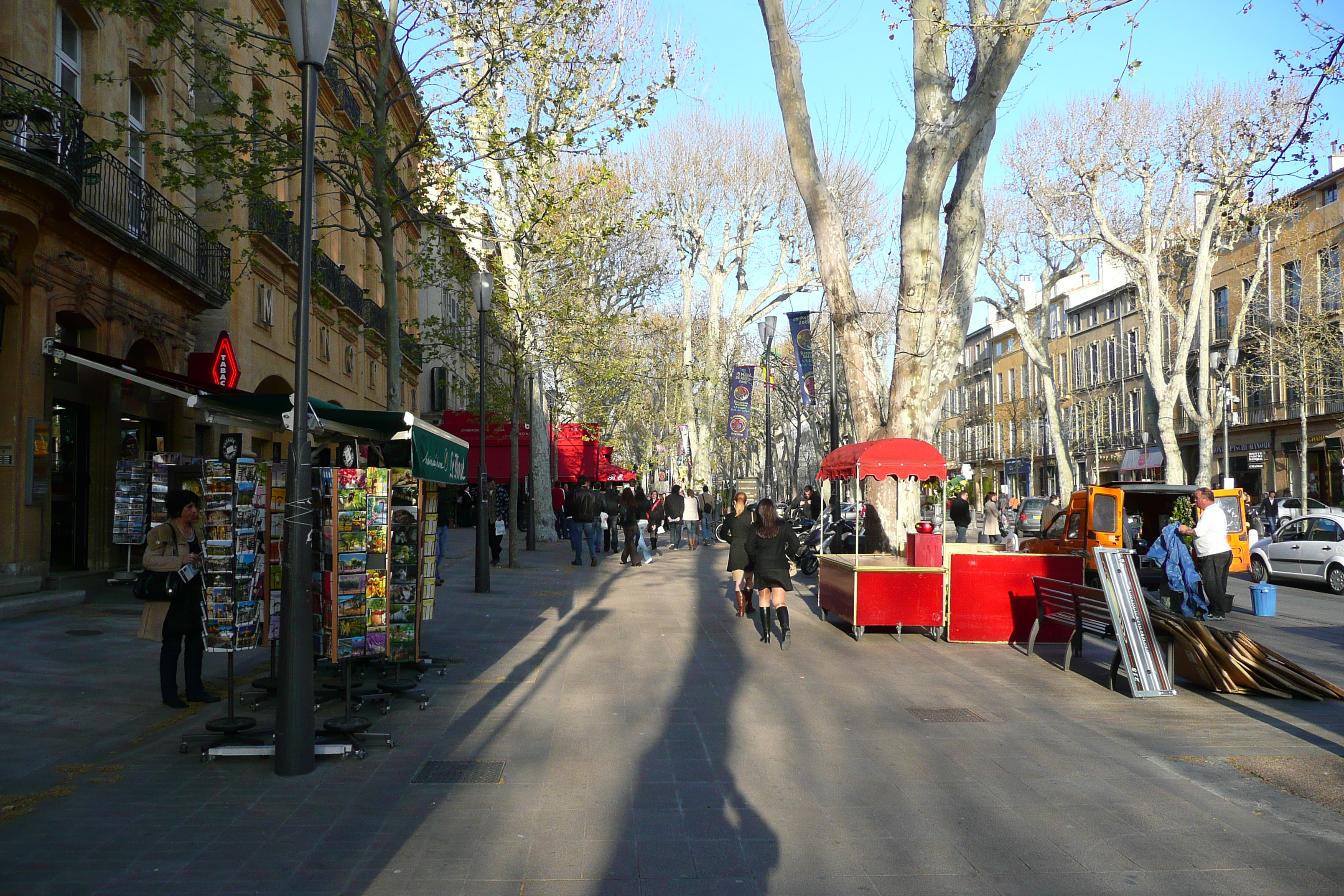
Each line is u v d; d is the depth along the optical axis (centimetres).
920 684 917
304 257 618
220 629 668
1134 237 3566
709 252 4156
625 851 479
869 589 1191
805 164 1653
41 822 513
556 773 615
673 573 2111
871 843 491
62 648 995
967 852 479
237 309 1931
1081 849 484
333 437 927
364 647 703
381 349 3005
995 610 1174
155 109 1727
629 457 6272
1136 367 5609
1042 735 718
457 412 4197
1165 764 638
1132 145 3206
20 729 696
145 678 878
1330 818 532
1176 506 1939
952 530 4716
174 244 1698
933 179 1506
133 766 618
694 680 927
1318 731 735
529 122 1675
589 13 1399
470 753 662
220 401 698
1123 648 867
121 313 1549
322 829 508
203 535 695
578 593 1689
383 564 713
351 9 1216
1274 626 1353
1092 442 6062
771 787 586
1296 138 776
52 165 1198
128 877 439
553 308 2333
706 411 4128
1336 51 744
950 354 1609
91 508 1597
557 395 3027
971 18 1520
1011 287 4131
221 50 1703
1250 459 4366
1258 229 3412
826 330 4259
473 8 1311
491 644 1127
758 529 1150
